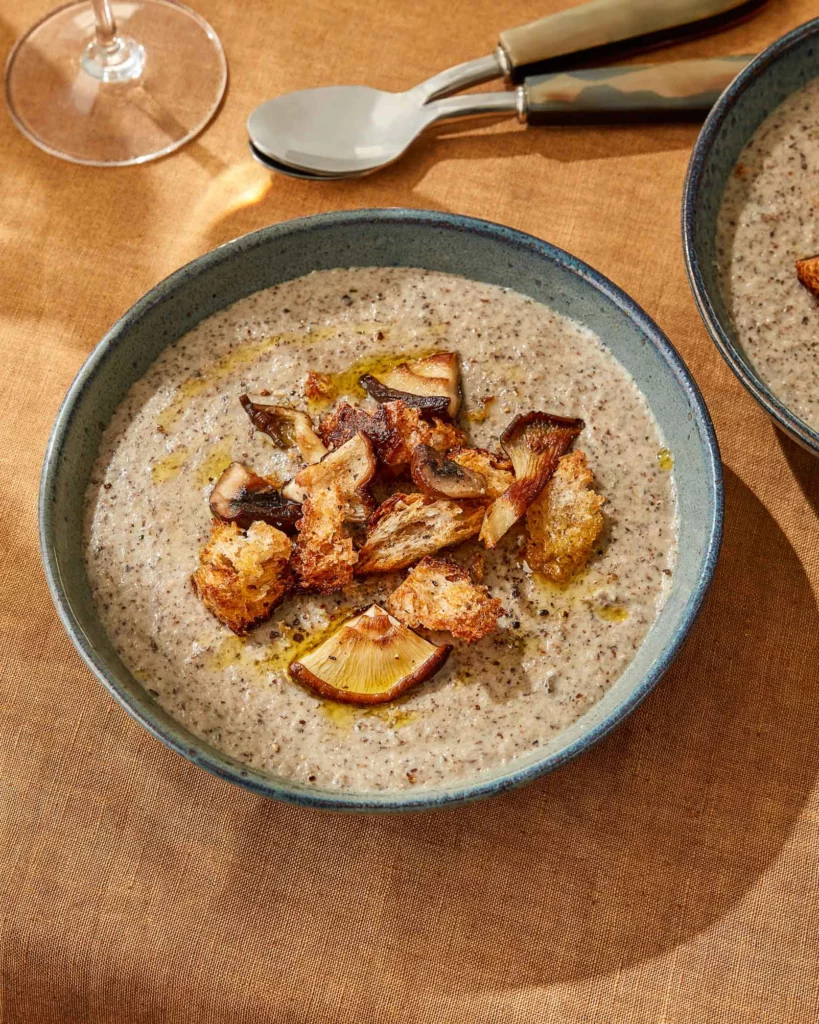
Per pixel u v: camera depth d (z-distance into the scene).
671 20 0.44
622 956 0.35
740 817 0.36
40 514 0.36
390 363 0.40
